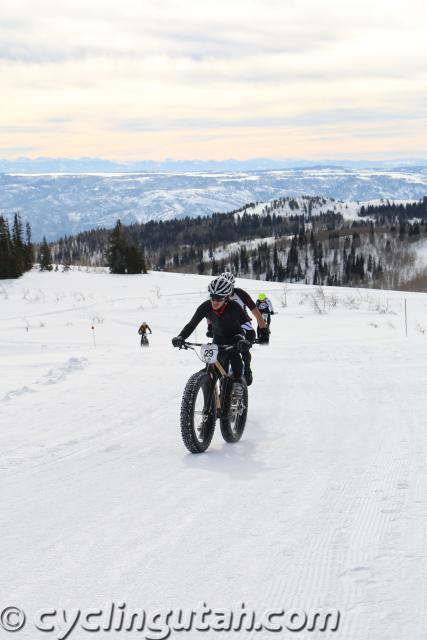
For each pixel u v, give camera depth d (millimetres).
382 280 171000
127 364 13289
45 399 8625
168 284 72062
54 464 5164
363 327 31016
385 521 3443
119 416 7391
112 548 3129
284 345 18109
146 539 3254
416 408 7332
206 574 2764
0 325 45062
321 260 195250
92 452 5605
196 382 5492
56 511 3820
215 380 5777
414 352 13680
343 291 62875
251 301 6508
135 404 8172
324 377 10422
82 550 3109
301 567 2814
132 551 3076
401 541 3105
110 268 85688
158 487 4348
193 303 57125
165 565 2881
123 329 41156
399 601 2443
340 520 3494
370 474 4562
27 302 59156
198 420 5934
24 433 6469
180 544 3162
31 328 42719
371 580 2645
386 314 41844
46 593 2613
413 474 4500
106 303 57812
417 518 3473
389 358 12852
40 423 7008
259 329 6621
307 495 4047
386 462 4918
